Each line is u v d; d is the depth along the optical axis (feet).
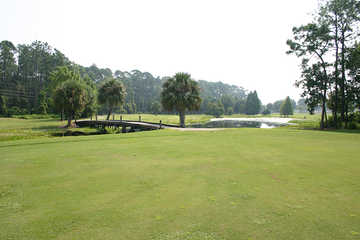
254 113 358.64
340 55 76.64
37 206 10.60
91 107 153.99
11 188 13.29
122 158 22.09
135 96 356.79
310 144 31.48
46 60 217.77
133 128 93.30
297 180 14.32
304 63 83.46
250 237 7.62
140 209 10.12
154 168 17.95
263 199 11.16
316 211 9.70
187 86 88.94
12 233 8.08
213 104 297.12
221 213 9.62
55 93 99.66
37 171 17.24
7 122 126.52
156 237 7.72
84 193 12.33
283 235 7.73
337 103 82.74
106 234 7.96
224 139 38.17
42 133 70.74
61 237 7.78
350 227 8.24
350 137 40.11
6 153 25.31
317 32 76.28
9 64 215.31
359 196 11.45
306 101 84.23
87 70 318.45
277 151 25.66
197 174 16.03
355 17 71.72
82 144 32.81
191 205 10.52
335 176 15.12
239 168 17.65
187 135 45.52
